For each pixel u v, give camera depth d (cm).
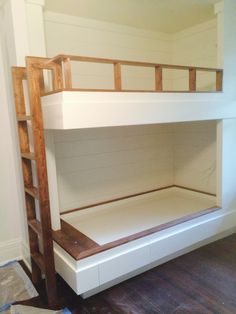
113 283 240
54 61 194
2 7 242
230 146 310
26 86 229
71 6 264
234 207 322
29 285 245
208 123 345
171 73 380
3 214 282
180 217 296
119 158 346
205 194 353
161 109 239
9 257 288
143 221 298
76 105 189
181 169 390
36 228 222
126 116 216
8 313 212
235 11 290
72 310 212
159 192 380
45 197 205
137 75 347
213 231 299
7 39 240
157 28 345
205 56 334
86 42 304
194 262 271
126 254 227
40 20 232
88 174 324
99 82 318
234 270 256
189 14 298
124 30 330
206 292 226
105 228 284
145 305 214
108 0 253
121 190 353
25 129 232
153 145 377
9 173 281
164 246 254
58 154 300
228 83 294
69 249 212
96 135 325
